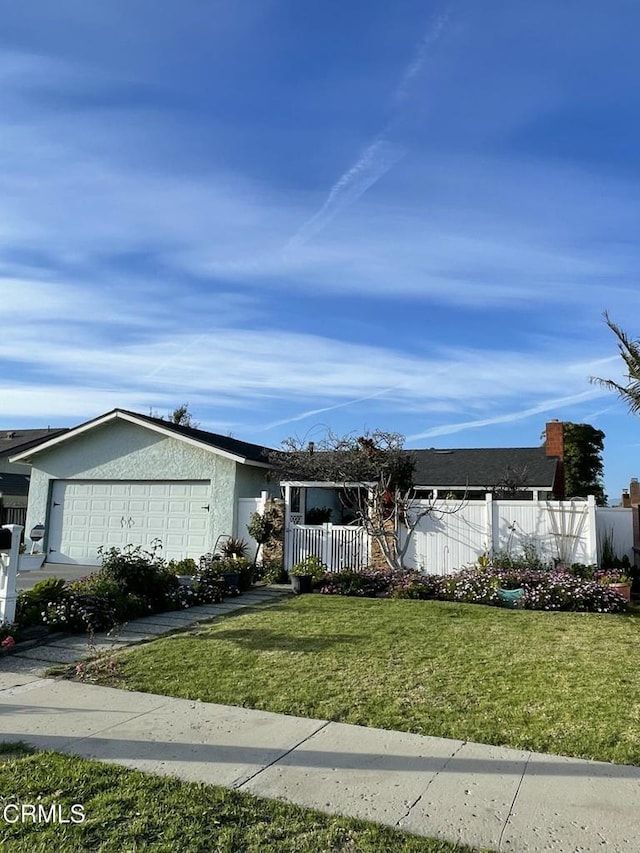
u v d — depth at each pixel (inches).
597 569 485.1
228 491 641.0
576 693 222.5
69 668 267.6
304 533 573.6
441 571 530.3
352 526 566.6
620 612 408.8
